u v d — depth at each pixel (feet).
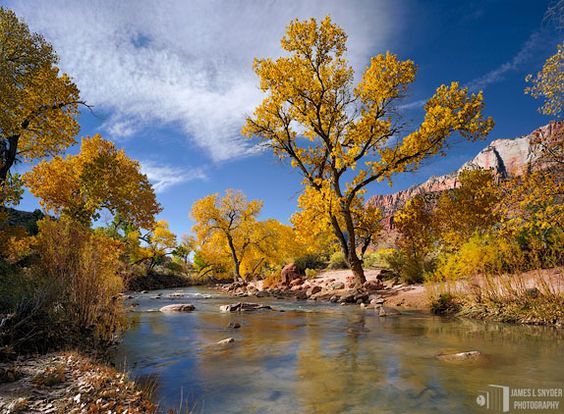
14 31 55.31
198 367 18.66
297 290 80.28
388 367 17.99
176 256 187.73
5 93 51.70
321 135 65.87
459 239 56.34
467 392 14.21
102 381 14.64
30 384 14.12
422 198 65.57
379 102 63.16
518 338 24.43
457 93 59.57
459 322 32.35
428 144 60.03
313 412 12.45
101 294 27.76
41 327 20.84
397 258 70.33
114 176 94.12
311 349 22.56
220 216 133.90
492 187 41.04
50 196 88.63
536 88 36.94
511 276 33.94
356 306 49.60
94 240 37.58
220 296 76.33
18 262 44.57
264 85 66.74
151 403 13.08
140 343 25.02
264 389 15.02
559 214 33.22
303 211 64.18
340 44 64.13
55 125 65.51
